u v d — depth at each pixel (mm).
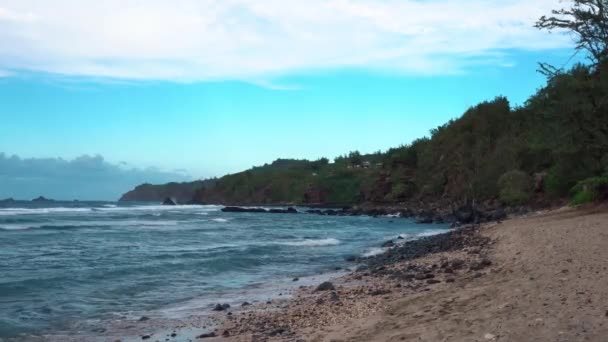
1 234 34500
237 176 165875
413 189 88062
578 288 8398
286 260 22203
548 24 28609
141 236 34625
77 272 17656
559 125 27781
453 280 12289
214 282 16531
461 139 81375
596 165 30672
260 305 12445
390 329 7941
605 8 27422
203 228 44094
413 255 20781
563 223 21250
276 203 138500
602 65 26969
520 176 50719
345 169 131000
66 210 78250
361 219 63156
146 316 11570
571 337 5938
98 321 11141
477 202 59438
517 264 12641
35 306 12617
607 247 12867
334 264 20938
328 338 8055
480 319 7383
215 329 10023
